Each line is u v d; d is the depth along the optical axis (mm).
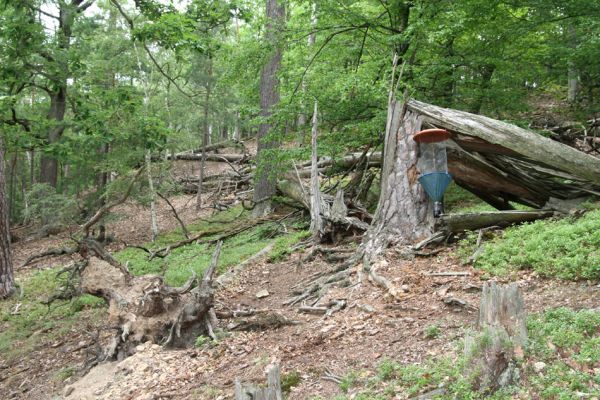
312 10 12383
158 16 13914
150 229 19984
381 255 8328
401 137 9172
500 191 9648
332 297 7672
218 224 17750
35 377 8617
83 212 18844
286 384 5480
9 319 11664
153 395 6172
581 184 8773
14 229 24594
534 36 12930
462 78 13406
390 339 5934
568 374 4344
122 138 16547
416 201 8719
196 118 23734
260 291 9281
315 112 11641
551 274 6391
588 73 14867
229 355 6789
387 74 12047
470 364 4539
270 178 14742
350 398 4902
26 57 14469
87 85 16344
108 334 9500
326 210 11609
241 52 12789
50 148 15656
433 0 11008
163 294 7887
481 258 7379
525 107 13125
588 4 11320
